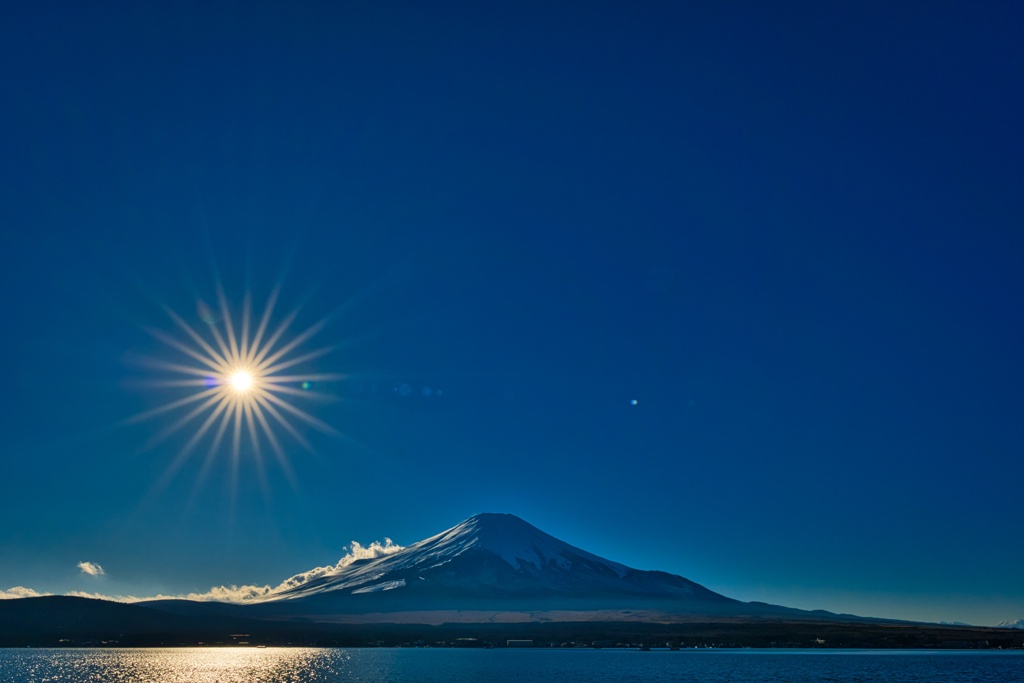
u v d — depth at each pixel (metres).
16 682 176.12
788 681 172.50
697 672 197.38
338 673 194.75
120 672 199.50
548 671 199.75
